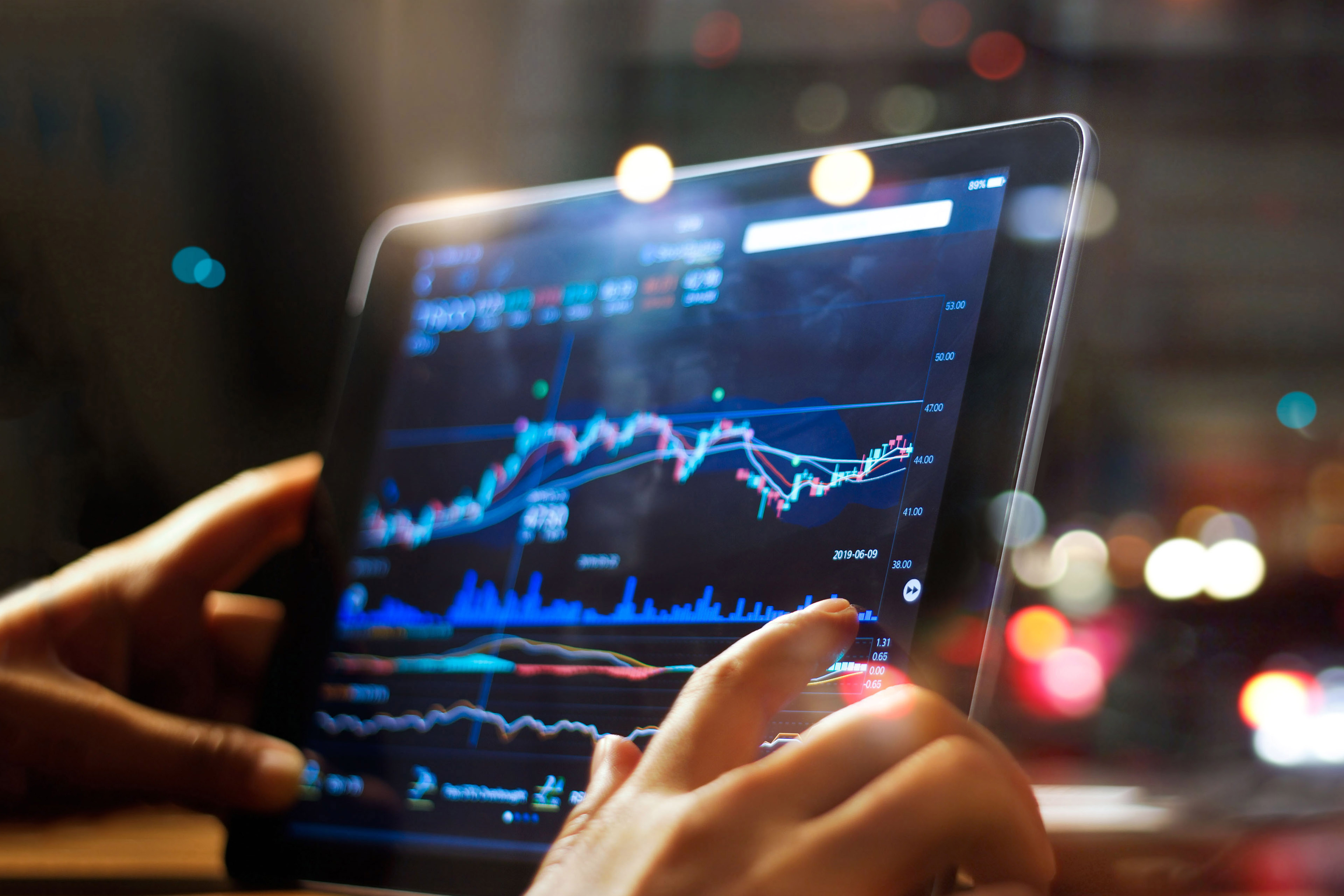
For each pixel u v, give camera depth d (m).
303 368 2.14
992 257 0.64
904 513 0.60
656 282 0.78
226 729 0.78
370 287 0.90
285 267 2.16
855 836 0.41
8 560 1.61
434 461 0.81
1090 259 2.94
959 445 0.60
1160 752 1.38
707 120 2.75
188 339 2.01
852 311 0.68
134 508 1.87
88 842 0.90
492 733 0.68
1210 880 0.67
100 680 0.93
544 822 0.63
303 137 2.18
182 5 1.96
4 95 1.86
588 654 0.67
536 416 0.78
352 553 0.80
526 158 2.57
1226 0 2.97
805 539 0.63
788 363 0.69
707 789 0.44
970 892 0.44
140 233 1.98
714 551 0.66
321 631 0.79
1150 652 1.83
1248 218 3.62
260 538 1.03
